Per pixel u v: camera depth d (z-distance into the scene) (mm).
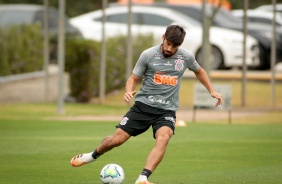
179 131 53062
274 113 67625
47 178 31750
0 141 46406
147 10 87438
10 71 83938
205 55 69688
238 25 87625
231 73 84062
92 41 76000
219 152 41562
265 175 33031
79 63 75062
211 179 31781
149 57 28438
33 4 131750
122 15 87938
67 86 80875
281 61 88250
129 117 28656
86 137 48781
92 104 73000
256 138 48844
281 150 42625
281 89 79812
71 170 34188
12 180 31172
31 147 43312
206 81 29781
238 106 72938
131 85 28547
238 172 33938
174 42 27766
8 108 68000
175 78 28656
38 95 77688
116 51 79375
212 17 76000
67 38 88938
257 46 84312
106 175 27703
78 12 130625
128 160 37938
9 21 96625
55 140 47000
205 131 53156
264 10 107750
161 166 35906
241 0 131875
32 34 86438
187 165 36344
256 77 82250
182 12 89625
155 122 28500
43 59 86875
